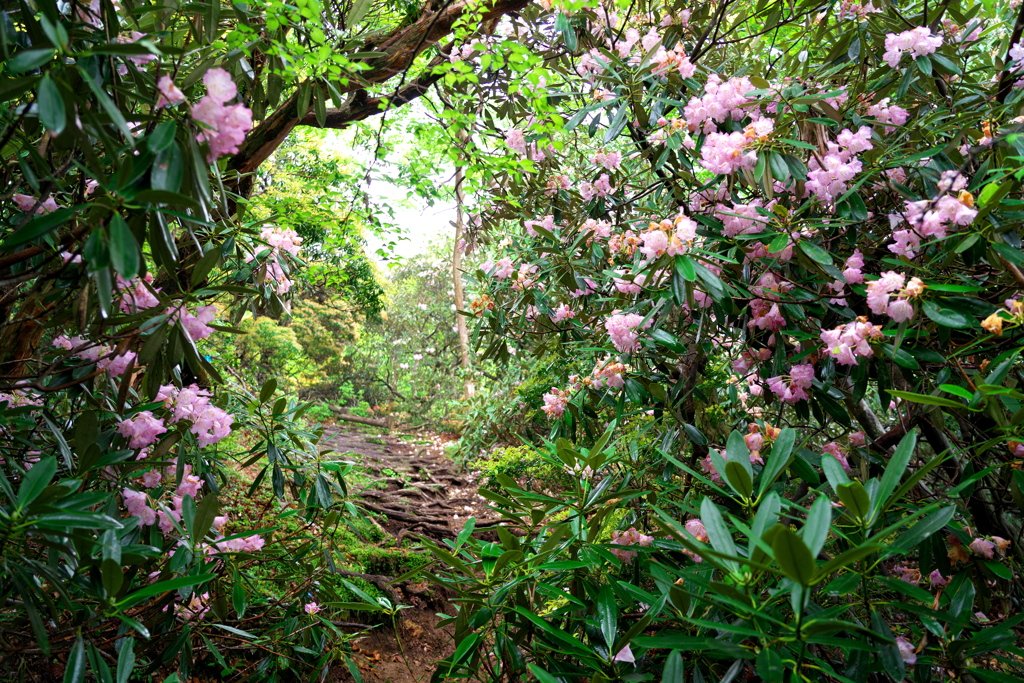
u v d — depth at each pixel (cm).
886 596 135
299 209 359
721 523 85
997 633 104
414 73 298
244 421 199
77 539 96
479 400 549
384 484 507
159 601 151
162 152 81
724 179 163
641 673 114
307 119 269
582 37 239
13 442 146
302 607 212
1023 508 125
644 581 151
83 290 112
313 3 142
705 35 203
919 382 136
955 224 129
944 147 142
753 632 79
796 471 137
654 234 137
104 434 141
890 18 181
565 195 252
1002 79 154
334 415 961
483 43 229
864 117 168
